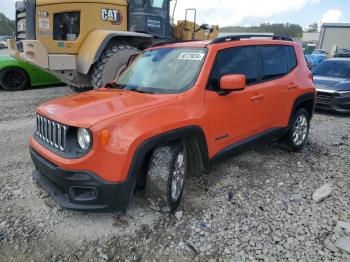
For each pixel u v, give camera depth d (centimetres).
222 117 374
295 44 526
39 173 355
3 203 353
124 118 292
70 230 309
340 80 868
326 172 450
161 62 406
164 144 326
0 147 527
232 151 401
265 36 470
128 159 287
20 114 747
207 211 343
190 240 296
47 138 324
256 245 290
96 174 283
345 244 289
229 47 397
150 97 340
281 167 466
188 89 350
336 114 857
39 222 321
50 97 937
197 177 420
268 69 453
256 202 363
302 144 538
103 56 754
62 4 746
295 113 513
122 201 295
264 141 461
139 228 313
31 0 721
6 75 1023
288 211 345
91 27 777
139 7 846
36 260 271
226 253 280
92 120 285
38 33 739
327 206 357
